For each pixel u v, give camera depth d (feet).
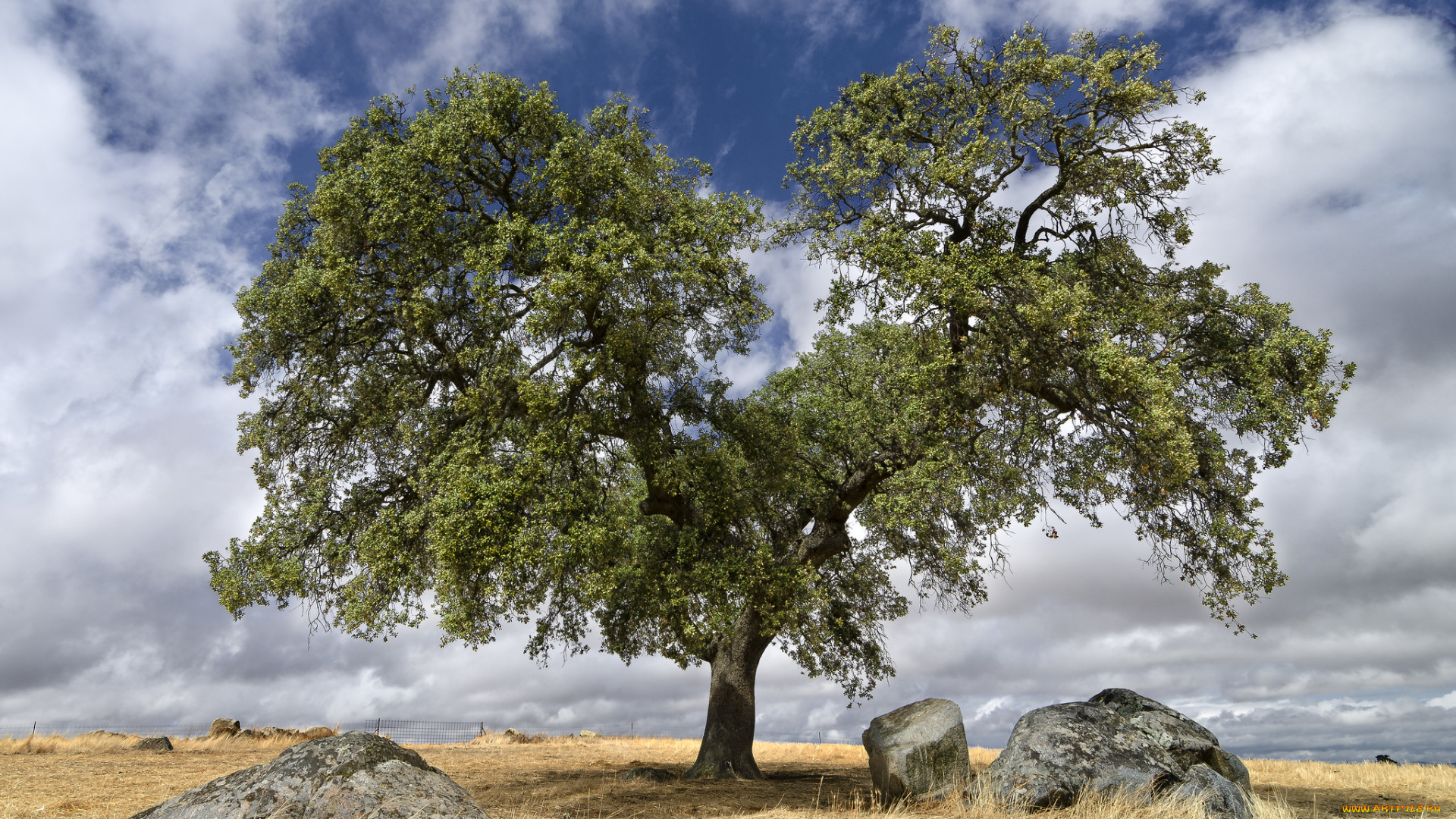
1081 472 52.19
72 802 34.73
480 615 44.52
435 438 45.73
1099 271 53.72
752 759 57.26
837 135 53.42
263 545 45.16
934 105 53.06
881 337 59.21
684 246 45.93
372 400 47.24
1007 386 47.88
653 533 59.67
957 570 59.62
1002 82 50.29
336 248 44.21
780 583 50.93
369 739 22.90
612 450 51.60
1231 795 32.89
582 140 47.24
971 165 48.21
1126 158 50.01
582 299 42.45
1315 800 40.22
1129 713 39.42
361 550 42.93
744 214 48.93
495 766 64.23
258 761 59.36
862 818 34.37
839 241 51.29
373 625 44.14
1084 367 45.06
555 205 47.67
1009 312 45.78
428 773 22.52
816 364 65.77
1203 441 48.32
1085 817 30.42
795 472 57.41
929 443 48.42
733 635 59.93
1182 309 51.13
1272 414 46.44
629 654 65.51
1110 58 46.16
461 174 46.78
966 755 39.27
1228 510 49.11
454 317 45.75
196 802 20.94
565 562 41.86
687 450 52.26
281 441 47.75
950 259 45.62
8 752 61.52
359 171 44.86
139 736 73.20
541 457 43.19
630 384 49.49
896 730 40.60
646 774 55.21
